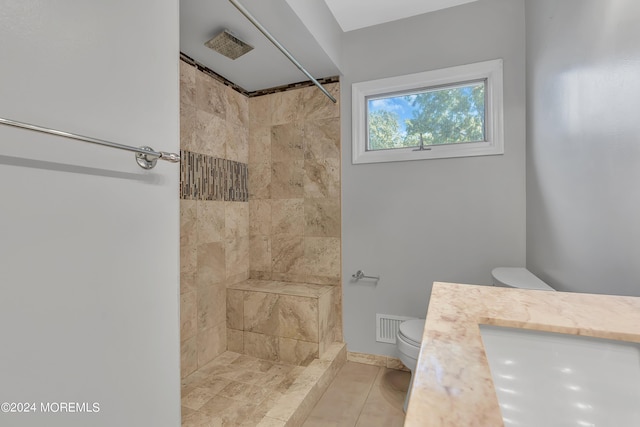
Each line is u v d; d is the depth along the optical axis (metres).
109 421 0.75
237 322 2.18
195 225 1.96
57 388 0.65
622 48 0.82
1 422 0.57
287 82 2.31
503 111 1.84
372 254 2.16
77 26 0.70
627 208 0.80
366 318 2.17
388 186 2.12
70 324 0.68
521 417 0.56
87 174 0.72
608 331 0.55
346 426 1.52
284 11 1.50
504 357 0.60
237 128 2.35
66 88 0.68
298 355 2.03
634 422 0.52
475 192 1.92
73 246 0.69
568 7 1.18
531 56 1.67
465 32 1.93
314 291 2.12
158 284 0.90
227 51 1.75
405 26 2.07
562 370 0.57
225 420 1.50
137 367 0.83
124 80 0.81
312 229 2.30
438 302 0.71
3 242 0.57
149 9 0.88
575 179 1.12
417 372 0.41
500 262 1.87
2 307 0.57
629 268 0.80
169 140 0.94
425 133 2.09
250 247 2.47
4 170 0.58
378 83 2.13
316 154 2.29
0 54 0.57
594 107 0.98
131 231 0.82
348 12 2.00
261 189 2.44
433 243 2.02
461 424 0.31
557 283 1.30
